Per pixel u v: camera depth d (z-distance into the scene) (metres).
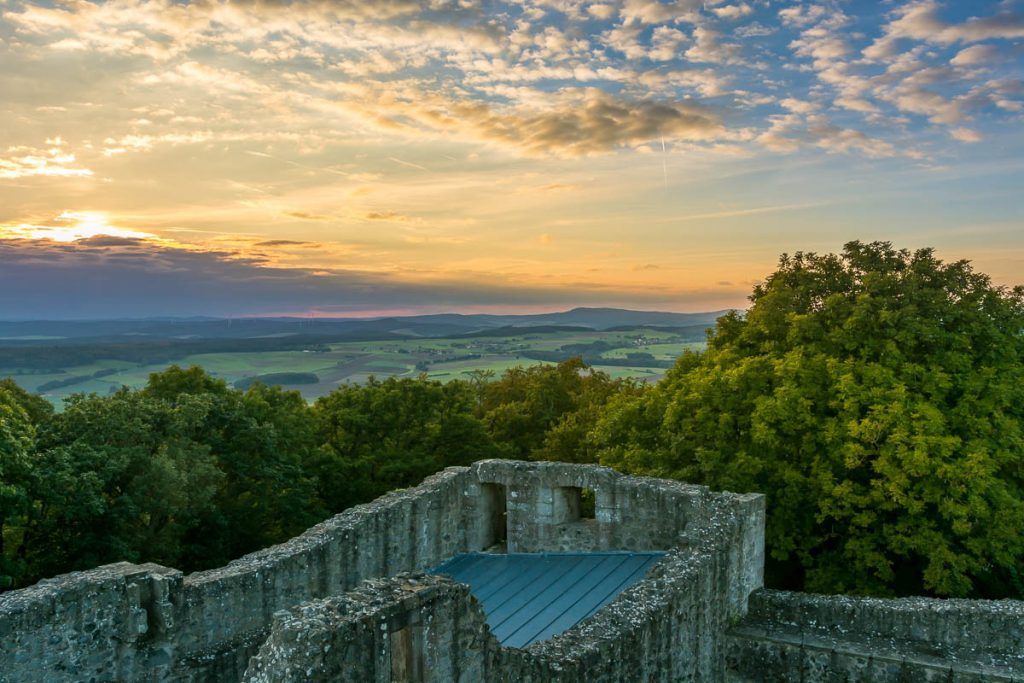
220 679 14.04
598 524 19.55
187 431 33.22
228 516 34.22
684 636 15.52
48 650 12.45
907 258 28.42
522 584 18.16
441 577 11.01
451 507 20.09
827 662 16.56
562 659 12.66
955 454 22.89
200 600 14.09
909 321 24.72
